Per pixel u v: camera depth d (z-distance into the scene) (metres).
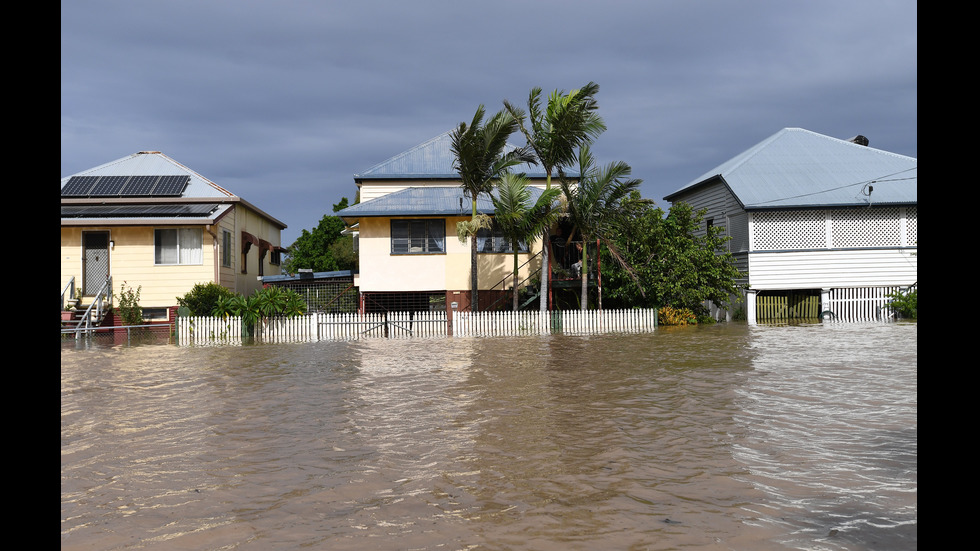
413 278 29.22
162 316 29.28
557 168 26.72
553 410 9.75
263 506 5.73
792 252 31.42
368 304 29.62
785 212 31.58
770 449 7.27
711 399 10.39
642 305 29.33
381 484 6.30
